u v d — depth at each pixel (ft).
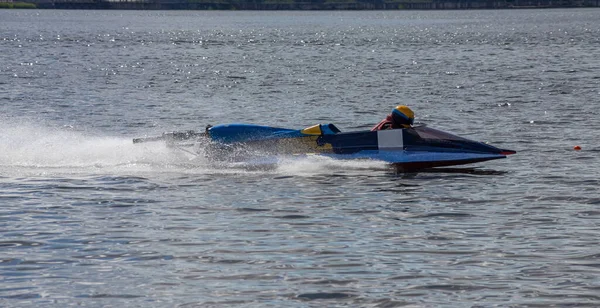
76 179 94.32
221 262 64.23
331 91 202.18
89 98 184.34
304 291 57.93
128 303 55.72
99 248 67.67
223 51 381.19
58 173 97.50
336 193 87.97
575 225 74.79
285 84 220.43
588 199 84.74
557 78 230.89
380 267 63.00
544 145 120.37
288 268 62.75
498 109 164.66
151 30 619.26
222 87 212.84
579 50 364.99
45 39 467.11
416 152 100.99
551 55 334.85
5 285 58.95
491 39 475.31
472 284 59.26
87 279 60.34
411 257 65.46
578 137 127.44
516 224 75.31
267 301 56.08
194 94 195.83
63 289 58.34
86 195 86.53
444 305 55.31
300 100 183.01
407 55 347.36
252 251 67.00
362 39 492.54
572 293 57.31
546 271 61.87
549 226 74.54
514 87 207.62
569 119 148.15
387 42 457.27
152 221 76.23
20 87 203.82
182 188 90.27
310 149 103.45
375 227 74.23
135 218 77.30
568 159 108.78
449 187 91.09
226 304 55.52
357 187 90.94
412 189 90.07
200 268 62.75
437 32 583.99
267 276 61.00
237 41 472.03
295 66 287.89
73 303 55.72
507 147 119.24
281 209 80.89
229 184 92.43
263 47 414.82
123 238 70.54
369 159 101.45
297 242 69.46
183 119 152.66
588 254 65.82
